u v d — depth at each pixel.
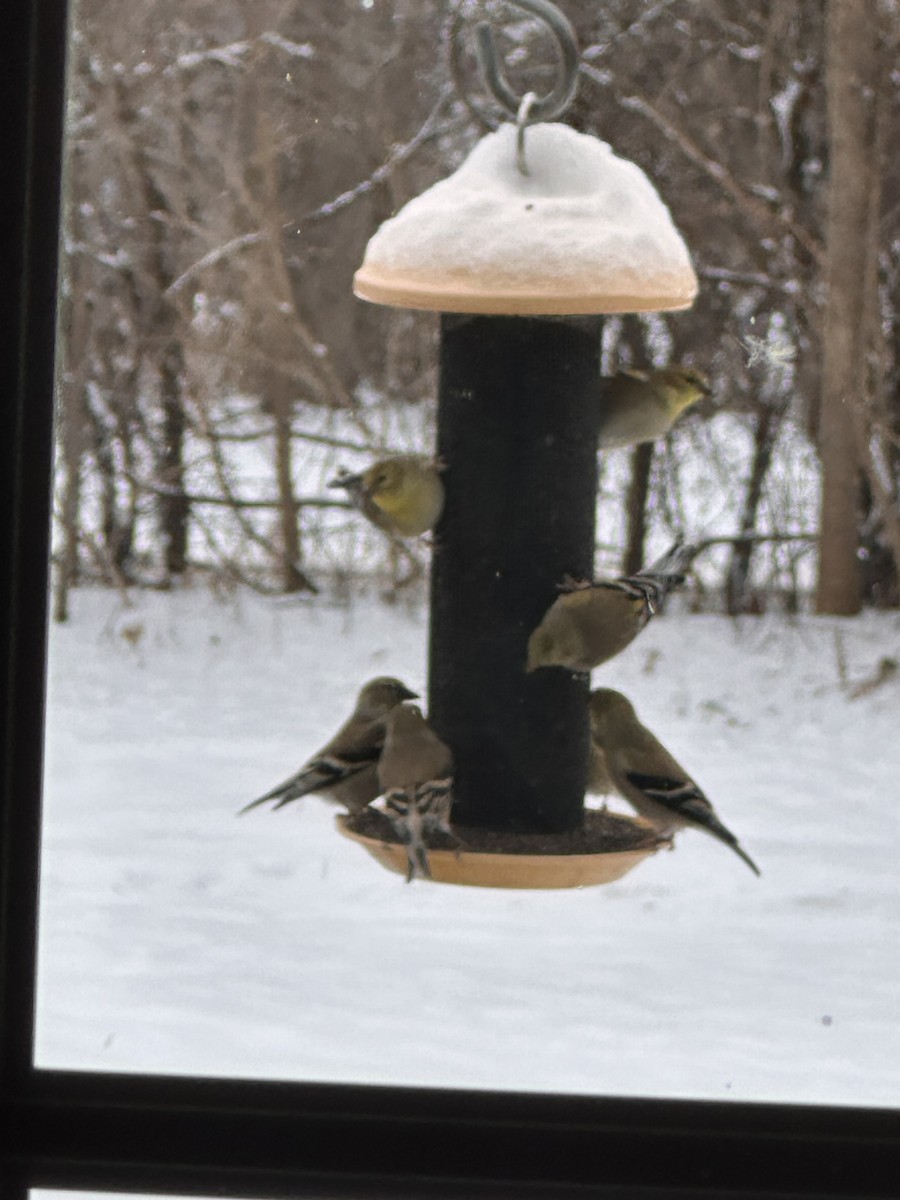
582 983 8.45
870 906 9.88
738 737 13.34
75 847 10.56
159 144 16.03
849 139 15.47
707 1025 8.02
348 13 15.87
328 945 9.02
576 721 6.07
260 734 13.10
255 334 16.08
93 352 16.22
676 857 11.06
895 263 15.98
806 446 16.09
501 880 5.55
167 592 16.47
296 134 16.03
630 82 15.67
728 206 15.98
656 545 15.97
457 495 6.15
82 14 15.82
